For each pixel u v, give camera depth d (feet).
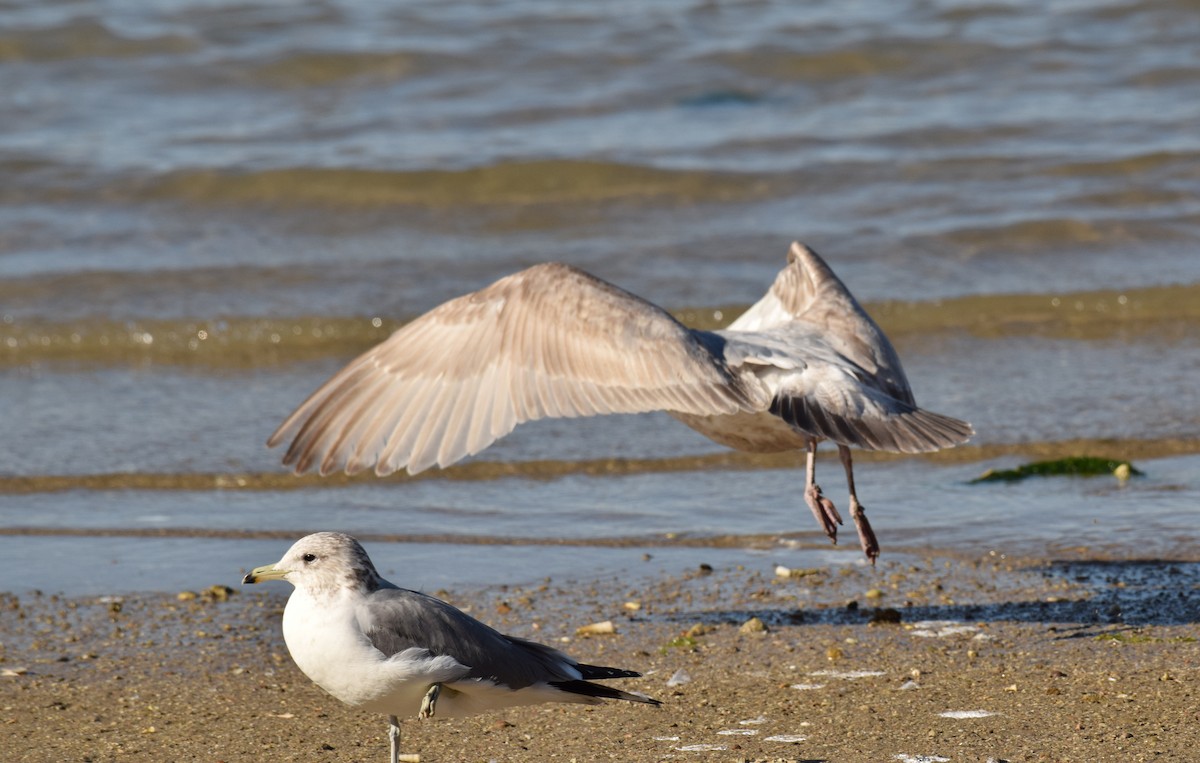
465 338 26.32
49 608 36.58
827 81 101.19
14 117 91.30
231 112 94.32
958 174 81.46
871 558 32.19
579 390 25.98
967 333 59.93
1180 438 47.83
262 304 63.26
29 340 59.52
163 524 42.60
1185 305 62.59
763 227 73.61
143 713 30.66
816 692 30.89
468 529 42.01
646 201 78.48
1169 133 87.86
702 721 29.53
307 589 24.72
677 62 102.73
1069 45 105.70
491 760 27.96
